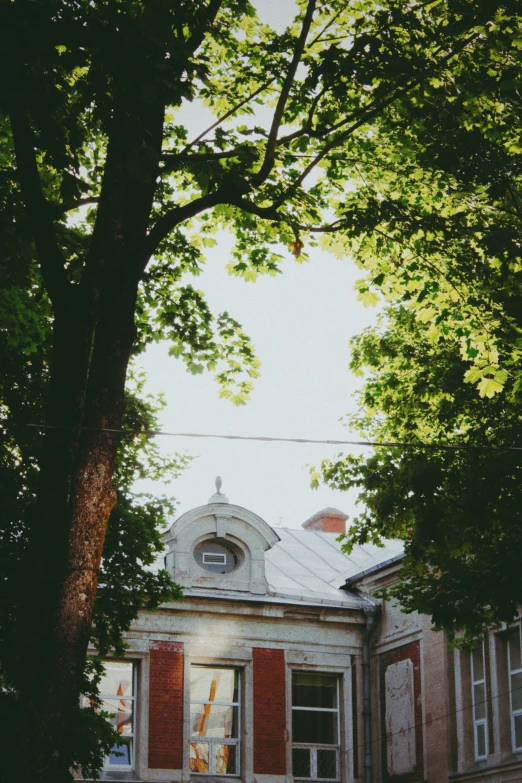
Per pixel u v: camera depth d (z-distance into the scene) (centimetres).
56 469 1020
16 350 1667
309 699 2669
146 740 2453
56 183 1556
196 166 1155
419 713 2511
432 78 1331
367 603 2733
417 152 1484
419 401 1827
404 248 1469
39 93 987
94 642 1664
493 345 1452
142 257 1115
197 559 2675
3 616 1318
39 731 929
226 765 2534
